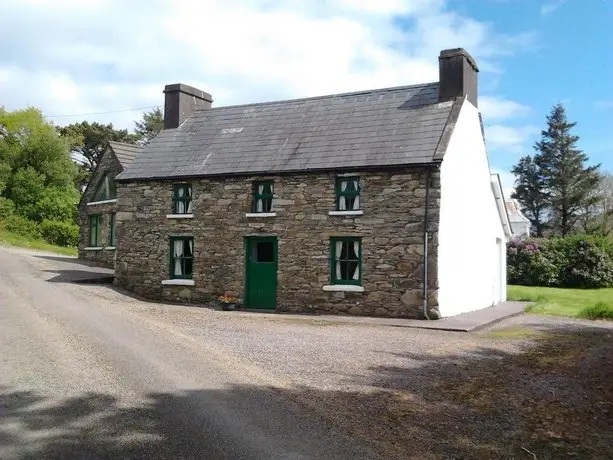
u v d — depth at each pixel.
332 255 16.03
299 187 16.42
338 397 6.94
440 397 7.19
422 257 14.82
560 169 52.44
